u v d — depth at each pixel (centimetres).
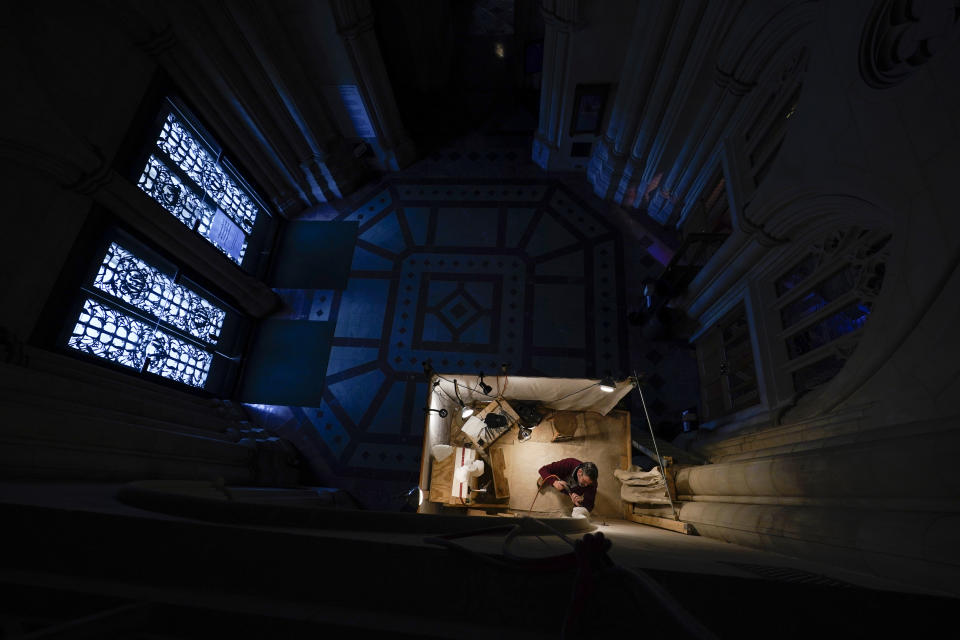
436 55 1267
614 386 657
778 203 564
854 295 492
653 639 150
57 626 132
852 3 432
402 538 198
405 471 886
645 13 758
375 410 945
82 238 637
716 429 767
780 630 158
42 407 497
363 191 1207
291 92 959
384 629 158
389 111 1107
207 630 163
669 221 1064
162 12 728
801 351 613
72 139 595
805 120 506
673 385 909
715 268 768
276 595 178
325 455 911
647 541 341
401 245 1119
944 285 317
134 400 646
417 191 1195
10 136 527
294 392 973
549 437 746
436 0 1205
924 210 341
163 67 786
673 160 946
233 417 898
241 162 1002
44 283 589
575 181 1177
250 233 1066
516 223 1128
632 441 739
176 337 826
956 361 299
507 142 1263
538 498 705
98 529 191
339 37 918
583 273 1053
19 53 542
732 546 383
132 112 728
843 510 295
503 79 1373
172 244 777
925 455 236
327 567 177
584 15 812
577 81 934
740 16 638
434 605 169
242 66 877
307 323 1038
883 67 401
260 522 203
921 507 240
